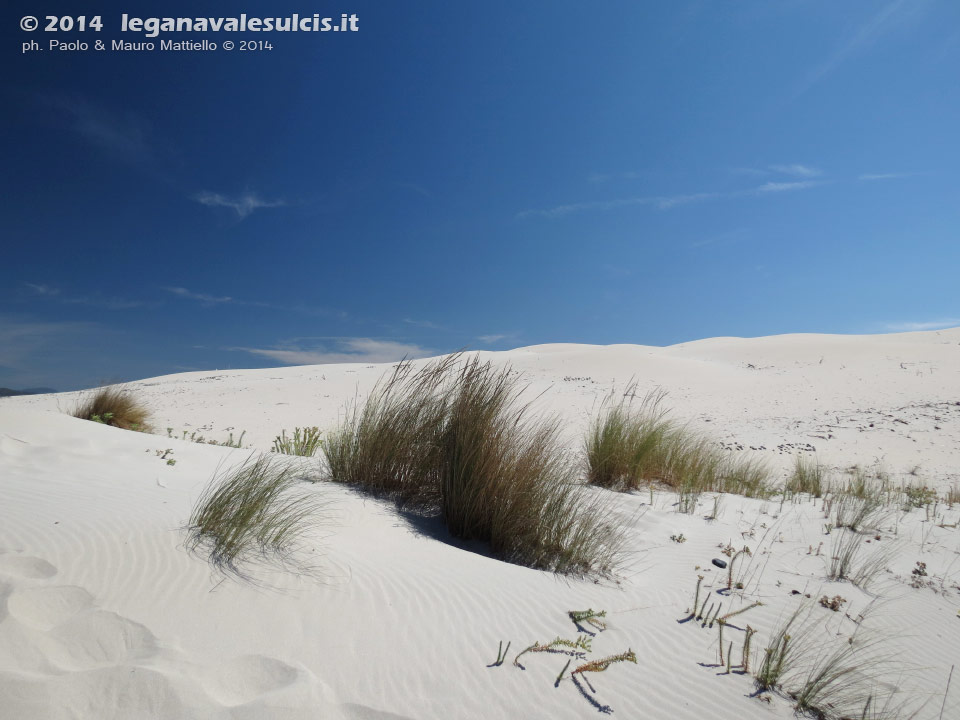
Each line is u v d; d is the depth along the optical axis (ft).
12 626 6.70
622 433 24.25
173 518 10.49
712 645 9.65
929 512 21.76
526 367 113.70
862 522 18.95
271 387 92.79
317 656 7.50
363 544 11.83
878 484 31.50
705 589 12.32
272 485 11.69
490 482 13.87
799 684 8.70
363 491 16.51
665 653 9.17
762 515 19.52
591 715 7.32
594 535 13.91
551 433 16.63
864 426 55.62
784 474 34.42
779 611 11.32
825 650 9.82
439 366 18.57
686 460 25.17
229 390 90.48
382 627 8.49
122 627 7.18
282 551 10.13
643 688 8.08
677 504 20.29
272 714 6.18
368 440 17.62
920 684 9.02
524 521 13.56
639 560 14.10
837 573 13.76
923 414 58.80
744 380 94.27
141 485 12.92
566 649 8.79
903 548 16.29
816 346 128.88
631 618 10.36
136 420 35.37
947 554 16.01
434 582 10.34
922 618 11.65
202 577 8.63
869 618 11.36
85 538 9.06
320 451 25.76
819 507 21.44
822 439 51.13
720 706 7.91
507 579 11.13
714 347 149.18
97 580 8.02
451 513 14.44
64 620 7.14
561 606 10.34
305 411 66.23
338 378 107.34
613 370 105.70
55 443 18.21
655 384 91.71
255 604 8.30
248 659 7.11
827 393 75.87
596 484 22.98
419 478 16.66
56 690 6.00
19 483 11.79
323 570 9.83
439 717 6.80
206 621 7.66
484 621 9.26
